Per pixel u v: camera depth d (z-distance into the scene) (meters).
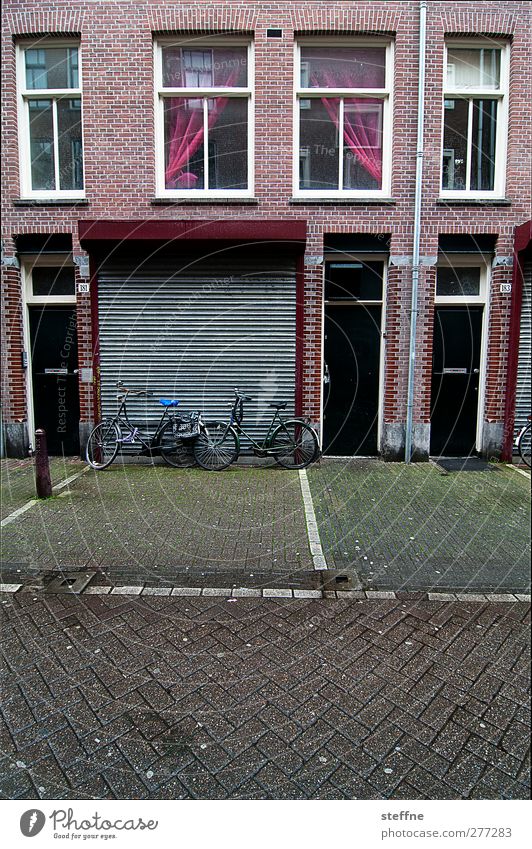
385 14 6.95
